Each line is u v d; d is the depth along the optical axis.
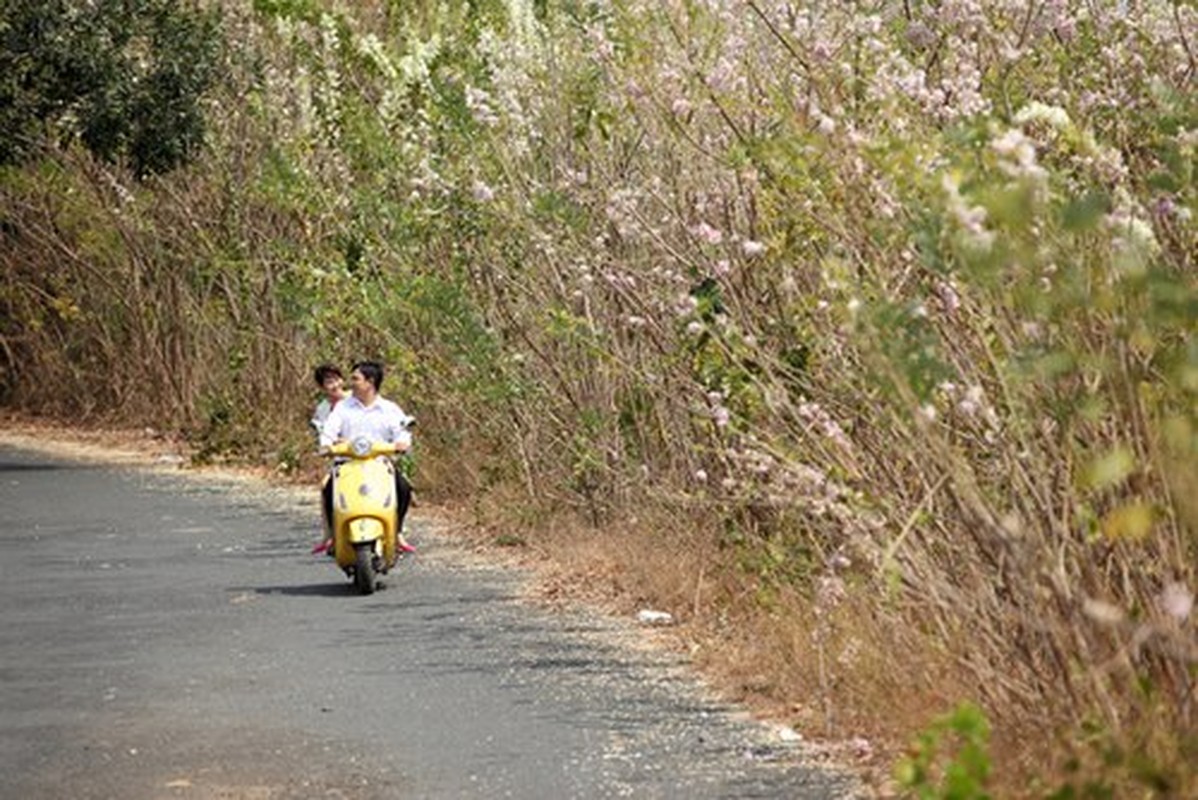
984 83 13.75
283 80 34.84
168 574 20.06
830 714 12.08
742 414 15.53
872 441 13.25
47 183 40.47
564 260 21.03
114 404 41.81
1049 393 10.11
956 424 12.11
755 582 16.41
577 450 21.73
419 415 27.59
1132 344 9.75
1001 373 10.09
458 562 20.86
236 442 33.59
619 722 12.68
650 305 18.53
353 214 27.95
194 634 16.30
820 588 13.50
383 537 18.89
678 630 16.14
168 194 38.81
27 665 14.95
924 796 9.24
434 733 12.41
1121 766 9.02
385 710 13.13
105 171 39.38
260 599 18.30
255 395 35.00
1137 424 9.40
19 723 12.83
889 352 9.91
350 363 29.77
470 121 22.75
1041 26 14.42
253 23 36.41
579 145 21.88
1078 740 9.58
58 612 17.56
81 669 14.76
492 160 22.73
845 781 10.98
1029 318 9.99
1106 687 9.91
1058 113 10.52
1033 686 10.53
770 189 14.46
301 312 29.19
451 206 23.23
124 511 26.27
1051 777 9.70
